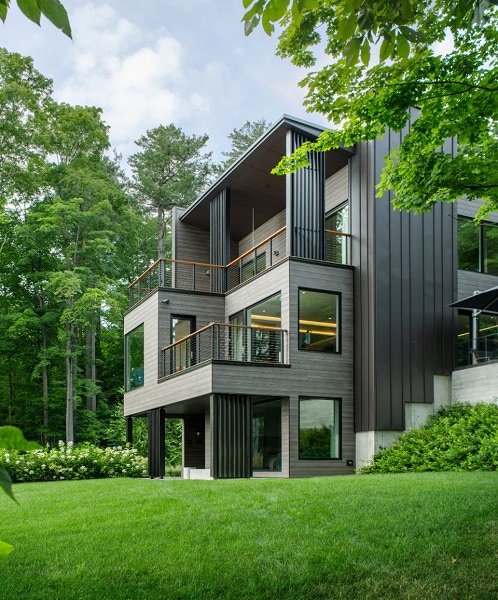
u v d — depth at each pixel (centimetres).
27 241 2914
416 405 1659
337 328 1692
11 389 3231
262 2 299
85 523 753
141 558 602
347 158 1777
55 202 2898
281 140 1755
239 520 739
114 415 3238
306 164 969
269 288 1733
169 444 2927
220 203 2075
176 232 2308
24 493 1075
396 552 598
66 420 2869
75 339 3066
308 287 1662
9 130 2892
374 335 1622
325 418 1658
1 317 2861
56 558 607
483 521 676
